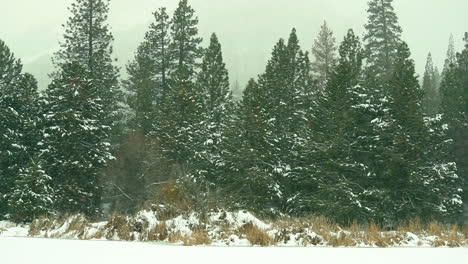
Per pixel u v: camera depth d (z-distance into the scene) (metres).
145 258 6.97
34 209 25.61
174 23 48.50
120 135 41.09
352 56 40.66
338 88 31.50
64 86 32.03
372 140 31.22
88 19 44.78
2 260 6.21
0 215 29.30
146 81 45.28
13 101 37.09
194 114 34.50
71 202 29.25
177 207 15.80
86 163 30.62
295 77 39.59
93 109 32.94
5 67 38.97
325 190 29.03
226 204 22.34
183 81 35.66
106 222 15.02
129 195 33.31
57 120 31.47
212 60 40.50
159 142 34.19
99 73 43.34
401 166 29.59
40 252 7.28
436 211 29.30
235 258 7.50
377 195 28.72
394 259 7.79
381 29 51.69
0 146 33.38
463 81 43.06
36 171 27.69
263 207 29.58
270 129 33.44
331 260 7.49
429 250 9.80
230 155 31.42
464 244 13.48
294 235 13.42
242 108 33.69
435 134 32.38
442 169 31.41
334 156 30.92
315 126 32.47
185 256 7.51
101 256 7.01
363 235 13.95
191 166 32.16
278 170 31.61
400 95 31.14
